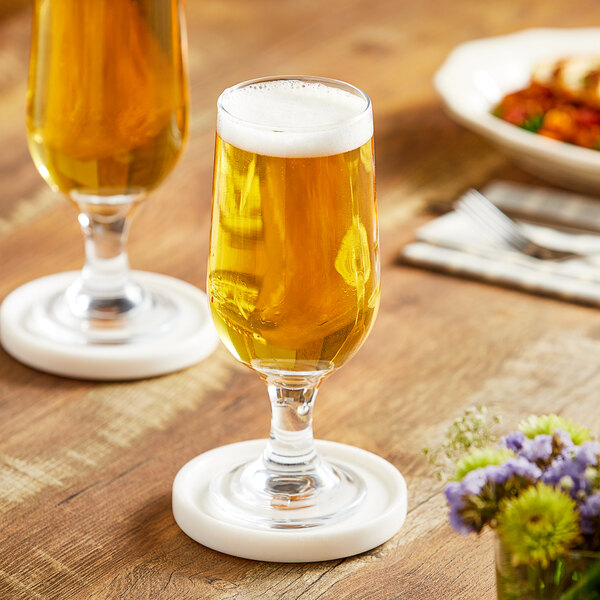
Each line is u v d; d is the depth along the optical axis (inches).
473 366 53.3
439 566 47.1
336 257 46.6
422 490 49.1
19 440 50.5
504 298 56.2
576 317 55.5
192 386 52.7
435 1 83.7
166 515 48.4
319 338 47.0
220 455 49.7
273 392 48.4
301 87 48.1
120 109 52.3
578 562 42.6
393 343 54.2
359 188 46.7
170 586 46.5
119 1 51.7
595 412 51.6
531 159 61.4
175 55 52.9
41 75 52.3
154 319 54.7
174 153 53.7
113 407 51.8
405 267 57.6
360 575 46.8
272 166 46.1
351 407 51.8
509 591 43.3
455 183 62.1
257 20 78.6
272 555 47.1
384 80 70.6
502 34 78.1
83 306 54.7
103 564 47.1
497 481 43.0
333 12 80.8
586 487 42.8
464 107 63.4
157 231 59.2
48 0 51.7
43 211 59.7
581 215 59.6
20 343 53.1
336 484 48.7
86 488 49.1
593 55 70.2
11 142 63.3
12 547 47.4
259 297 46.7
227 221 46.8
